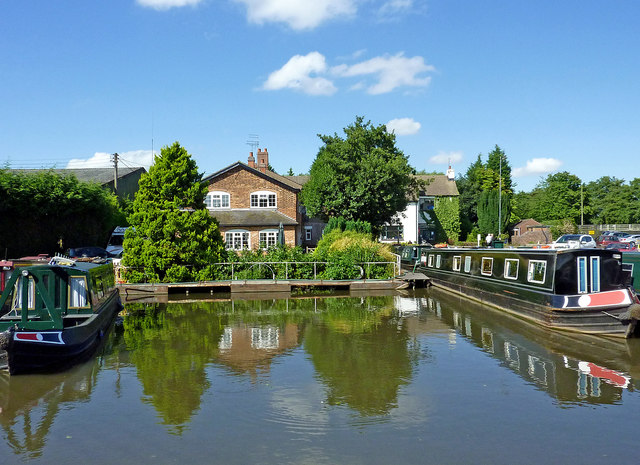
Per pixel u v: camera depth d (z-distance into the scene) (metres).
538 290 15.80
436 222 59.97
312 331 15.35
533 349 12.92
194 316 18.11
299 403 9.25
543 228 57.72
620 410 8.84
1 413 8.88
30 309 12.29
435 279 26.28
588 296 14.08
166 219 23.84
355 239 27.66
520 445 7.52
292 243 39.34
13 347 10.34
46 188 31.78
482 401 9.30
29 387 10.25
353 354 12.63
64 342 10.94
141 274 23.66
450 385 10.20
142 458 7.18
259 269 25.30
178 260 24.28
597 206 89.62
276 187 40.94
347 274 25.47
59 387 10.25
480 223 62.78
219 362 11.99
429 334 14.80
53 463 7.07
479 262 21.08
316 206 41.72
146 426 8.28
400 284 25.09
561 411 8.82
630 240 43.78
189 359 12.27
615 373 10.90
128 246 23.91
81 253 30.05
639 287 16.52
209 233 24.83
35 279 11.21
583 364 11.57
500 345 13.39
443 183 62.44
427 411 8.84
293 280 24.42
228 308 19.86
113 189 43.84
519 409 8.92
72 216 33.62
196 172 24.98
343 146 41.38
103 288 16.00
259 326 16.20
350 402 9.28
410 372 11.09
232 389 10.05
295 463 6.98
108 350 13.19
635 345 13.09
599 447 7.46
